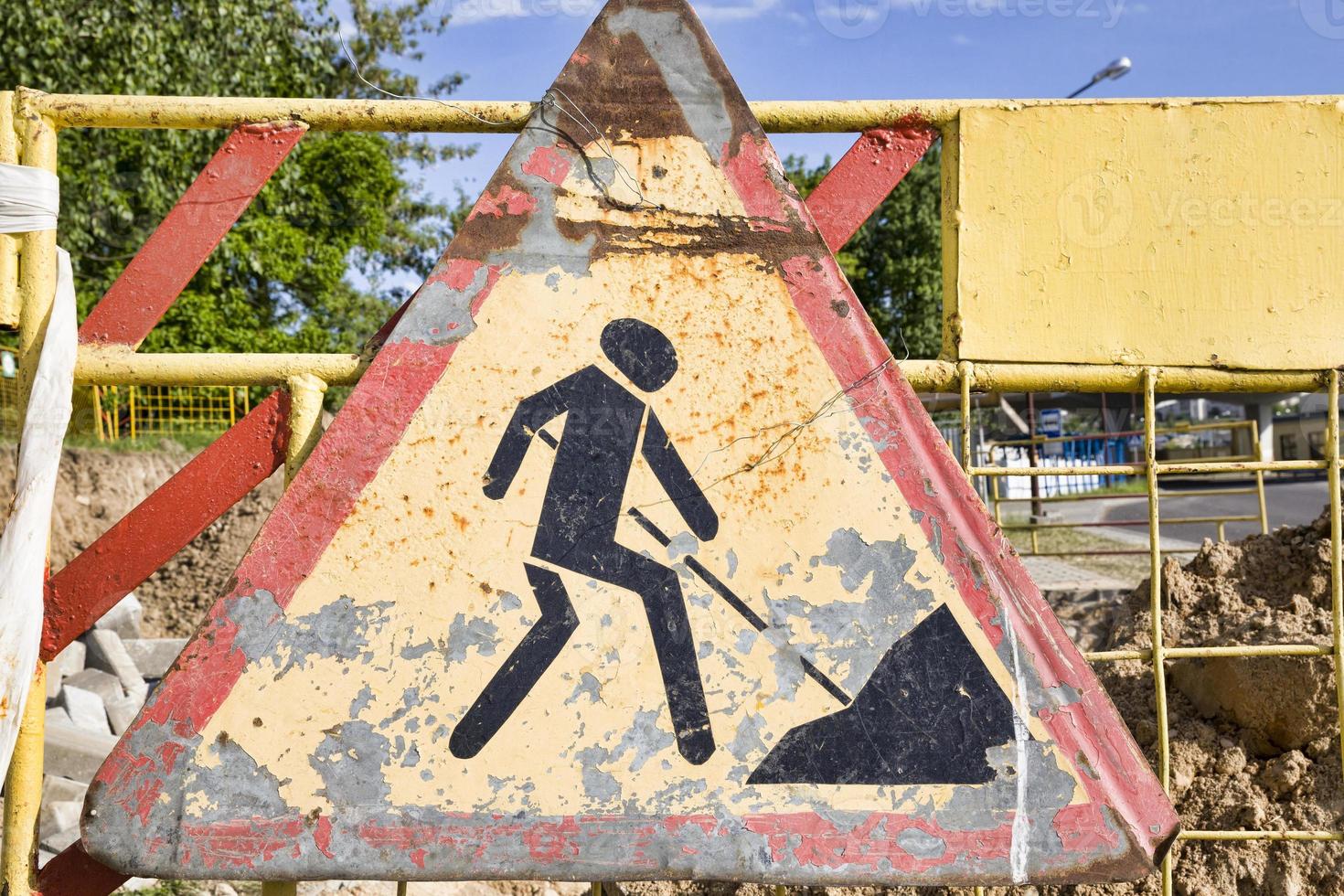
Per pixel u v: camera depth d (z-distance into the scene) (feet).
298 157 53.42
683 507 5.43
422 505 5.39
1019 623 5.36
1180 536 43.06
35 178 5.80
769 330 5.52
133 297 5.92
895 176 6.04
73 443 32.71
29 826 5.64
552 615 5.35
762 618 5.37
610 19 5.59
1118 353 5.94
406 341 5.44
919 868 5.23
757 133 5.57
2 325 5.81
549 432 5.45
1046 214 5.97
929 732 5.32
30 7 30.96
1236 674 7.75
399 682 5.29
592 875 5.23
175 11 35.60
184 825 5.17
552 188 5.54
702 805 5.26
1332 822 7.01
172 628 22.43
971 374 5.96
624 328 5.51
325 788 5.22
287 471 5.88
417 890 9.34
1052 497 22.00
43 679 5.75
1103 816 5.27
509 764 5.27
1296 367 5.88
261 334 52.42
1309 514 47.73
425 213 82.02
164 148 37.55
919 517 5.43
